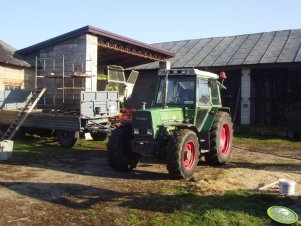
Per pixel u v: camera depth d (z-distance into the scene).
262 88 17.69
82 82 13.92
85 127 11.02
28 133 13.16
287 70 17.09
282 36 19.83
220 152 8.55
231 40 21.42
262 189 6.36
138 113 7.31
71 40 14.30
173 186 6.59
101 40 14.93
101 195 6.01
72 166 8.45
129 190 6.32
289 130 15.48
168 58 19.53
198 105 8.02
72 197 5.89
